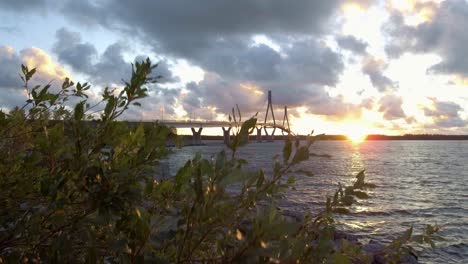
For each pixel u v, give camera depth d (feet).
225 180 2.98
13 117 5.35
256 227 2.61
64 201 3.78
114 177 3.74
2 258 3.83
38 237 4.03
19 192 4.32
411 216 115.34
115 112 4.45
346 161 412.16
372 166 337.72
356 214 115.34
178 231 3.20
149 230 3.13
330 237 3.61
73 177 3.76
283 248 2.69
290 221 2.62
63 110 5.85
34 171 4.33
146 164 4.27
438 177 250.16
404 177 246.68
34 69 5.57
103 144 4.24
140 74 4.51
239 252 2.62
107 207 3.56
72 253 3.75
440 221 107.34
